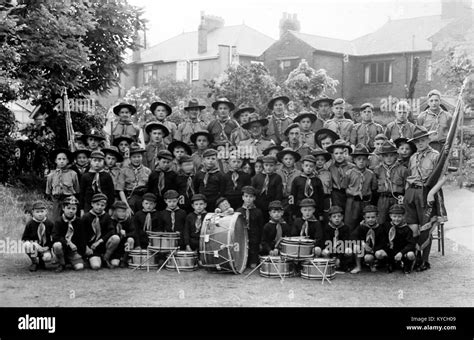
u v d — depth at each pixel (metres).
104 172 10.44
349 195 10.30
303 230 9.67
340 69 16.75
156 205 10.61
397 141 10.34
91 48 17.67
